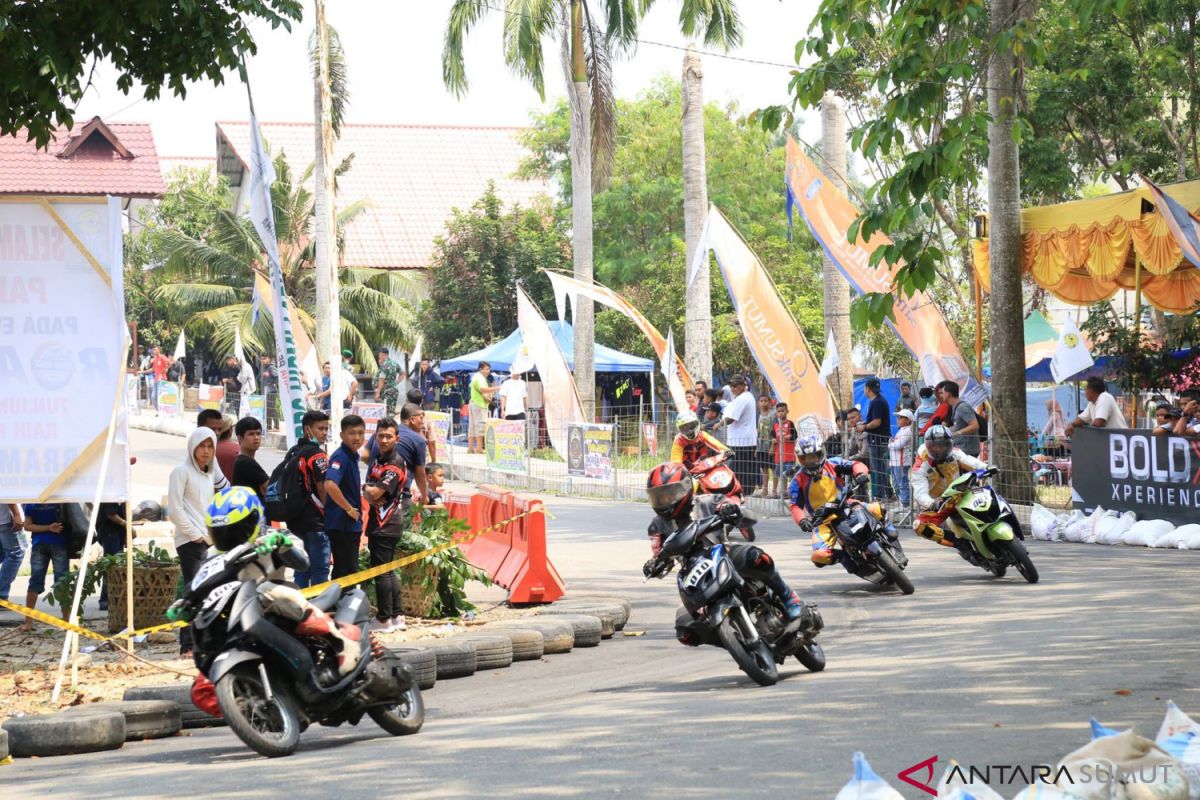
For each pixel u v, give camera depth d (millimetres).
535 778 8586
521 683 13328
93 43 15000
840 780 8133
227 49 15281
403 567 16969
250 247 63688
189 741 11125
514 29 42594
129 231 76125
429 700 12609
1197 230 23766
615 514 30266
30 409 14477
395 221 79500
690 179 40469
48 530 16609
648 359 54062
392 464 16109
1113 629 13922
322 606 10477
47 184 55156
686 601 12219
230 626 9898
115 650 15195
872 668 12641
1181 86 38219
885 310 13555
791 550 23047
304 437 15500
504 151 87250
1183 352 29641
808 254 62906
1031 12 16406
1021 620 14977
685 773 8508
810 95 14984
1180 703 10102
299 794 8484
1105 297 32656
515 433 38312
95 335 14586
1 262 14430
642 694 12141
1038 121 39094
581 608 16516
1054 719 9656
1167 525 22266
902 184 13477
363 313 62406
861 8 15383
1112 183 57688
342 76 40750
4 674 13859
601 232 65062
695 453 18469
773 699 11289
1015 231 28391
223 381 62875
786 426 29016
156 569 15766
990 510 18203
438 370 55438
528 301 36969
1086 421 25031
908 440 26250
